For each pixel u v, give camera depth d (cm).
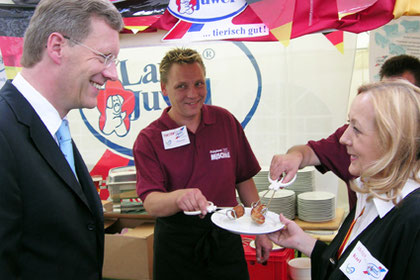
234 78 306
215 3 149
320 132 293
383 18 137
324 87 288
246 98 306
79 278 113
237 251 199
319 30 141
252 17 146
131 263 280
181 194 160
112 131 333
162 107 321
